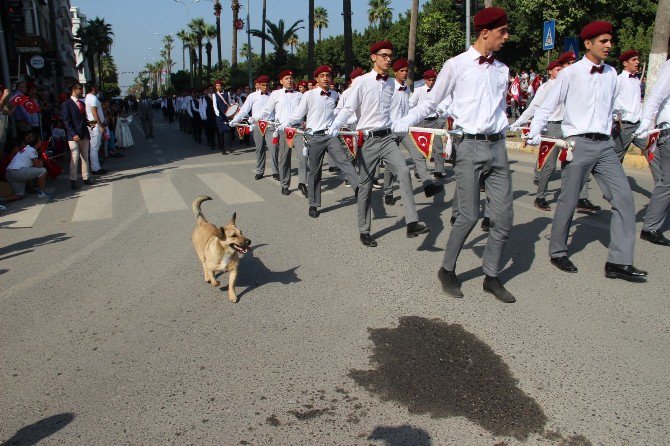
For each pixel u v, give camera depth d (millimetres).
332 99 7727
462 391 3539
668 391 3486
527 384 3592
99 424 3318
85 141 11047
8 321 4777
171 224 7805
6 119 11555
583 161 5258
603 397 3436
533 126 5391
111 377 3834
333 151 7617
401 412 3344
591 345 4062
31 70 24531
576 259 5883
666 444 3020
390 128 6367
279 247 6602
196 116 20109
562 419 3240
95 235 7395
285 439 3131
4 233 7641
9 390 3713
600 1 24953
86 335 4477
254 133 11195
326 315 4703
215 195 9695
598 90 5145
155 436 3191
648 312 4570
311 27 29609
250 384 3691
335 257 6180
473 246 6406
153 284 5543
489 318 4543
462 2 14711
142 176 12109
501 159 4758
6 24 14484
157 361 4031
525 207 8188
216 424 3281
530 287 5164
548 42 13938
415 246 6473
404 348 4094
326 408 3404
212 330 4496
